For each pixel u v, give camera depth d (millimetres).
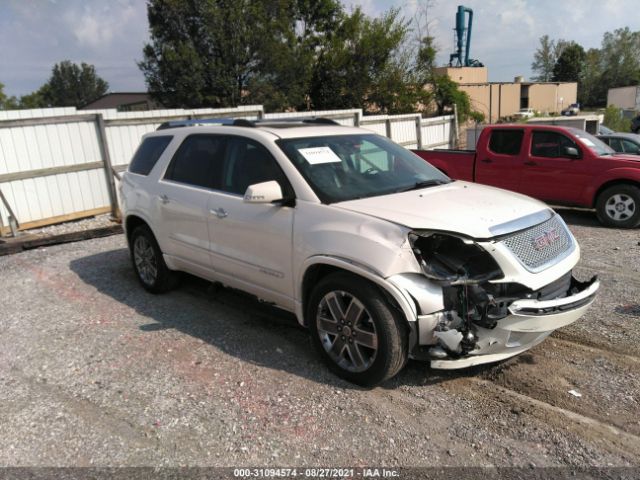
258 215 4246
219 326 4918
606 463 2945
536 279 3504
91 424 3451
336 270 3867
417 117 18141
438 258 3477
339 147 4574
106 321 5160
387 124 16609
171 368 4141
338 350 3826
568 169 9305
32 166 9250
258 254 4320
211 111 11930
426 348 3533
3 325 5199
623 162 8758
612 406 3457
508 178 10094
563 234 4031
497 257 3424
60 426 3443
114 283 6355
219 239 4680
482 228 3486
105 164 10188
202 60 26750
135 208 5738
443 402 3562
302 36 30078
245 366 4125
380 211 3691
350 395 3666
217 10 25891
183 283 6156
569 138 9398
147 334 4801
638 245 7539
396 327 3455
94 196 10172
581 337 4441
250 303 5449
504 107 47438
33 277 6750
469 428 3279
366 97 28750
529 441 3145
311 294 3906
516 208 3887
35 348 4629
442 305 3371
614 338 4406
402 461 3012
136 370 4133
